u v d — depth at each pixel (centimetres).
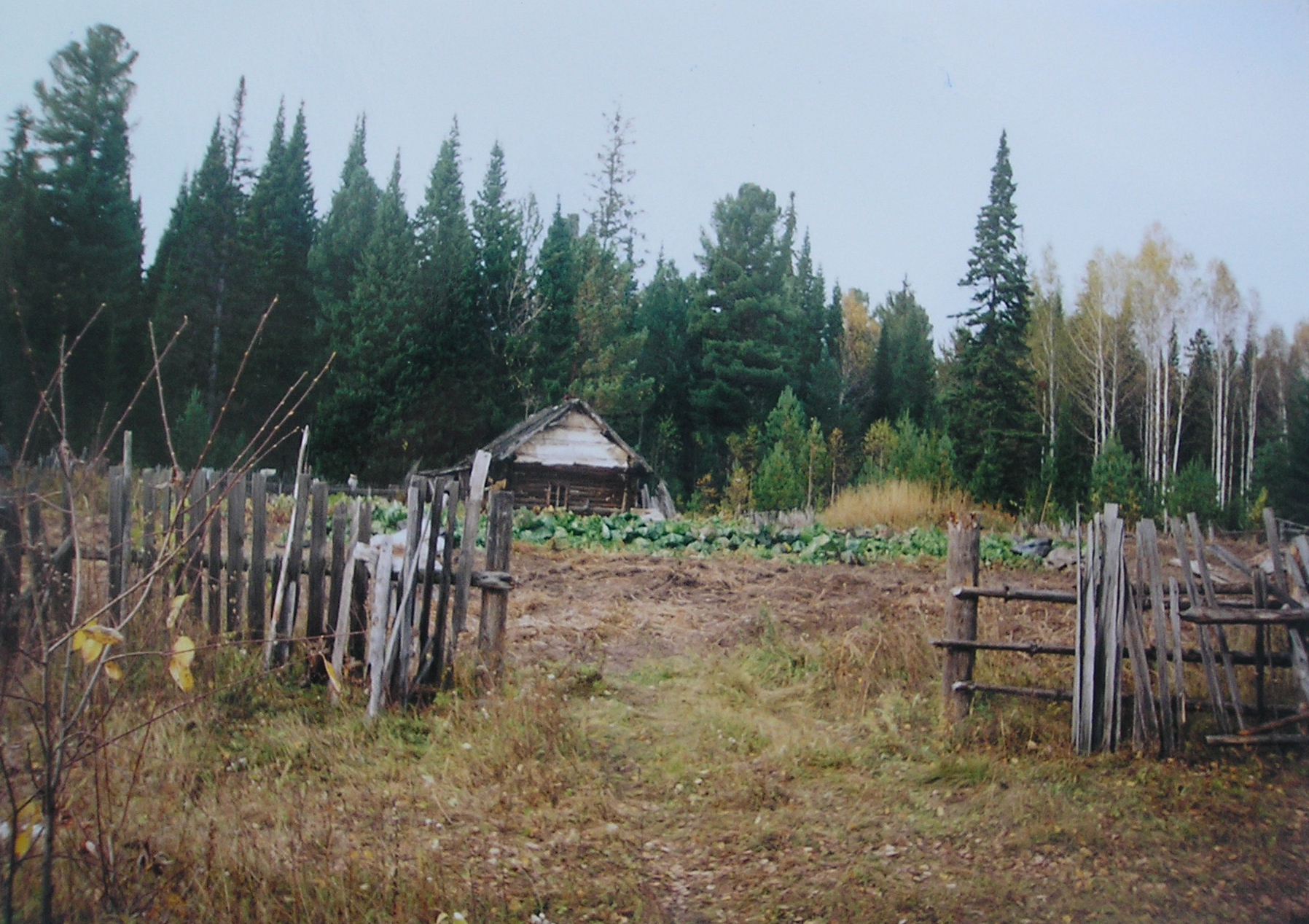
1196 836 520
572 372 4934
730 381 5631
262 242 4103
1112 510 653
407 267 4144
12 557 503
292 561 695
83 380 3062
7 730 431
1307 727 642
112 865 385
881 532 1817
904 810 563
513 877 459
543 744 611
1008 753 642
